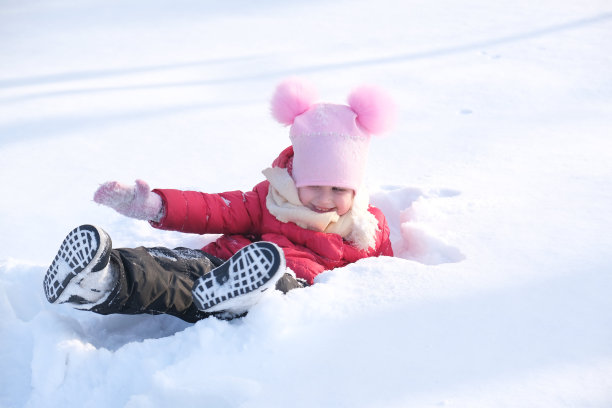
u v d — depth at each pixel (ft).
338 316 4.89
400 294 5.11
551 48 15.74
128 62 16.07
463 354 4.38
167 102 12.80
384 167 9.18
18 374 4.85
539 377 4.12
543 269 5.44
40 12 23.61
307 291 5.09
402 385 4.13
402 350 4.46
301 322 4.85
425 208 7.14
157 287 4.87
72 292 4.54
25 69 15.56
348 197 6.50
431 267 5.54
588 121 10.53
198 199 6.41
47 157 10.07
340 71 14.49
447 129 10.64
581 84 12.78
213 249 6.70
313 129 6.40
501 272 5.41
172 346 4.66
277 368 4.38
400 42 17.19
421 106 11.96
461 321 4.73
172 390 4.17
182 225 6.30
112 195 5.61
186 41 18.29
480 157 9.14
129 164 9.78
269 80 14.12
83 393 4.49
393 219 7.98
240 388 4.16
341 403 4.03
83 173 9.45
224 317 5.04
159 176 9.31
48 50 17.56
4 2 25.62
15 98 13.14
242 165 9.68
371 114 6.47
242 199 6.71
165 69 15.31
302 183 6.39
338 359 4.42
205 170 9.50
